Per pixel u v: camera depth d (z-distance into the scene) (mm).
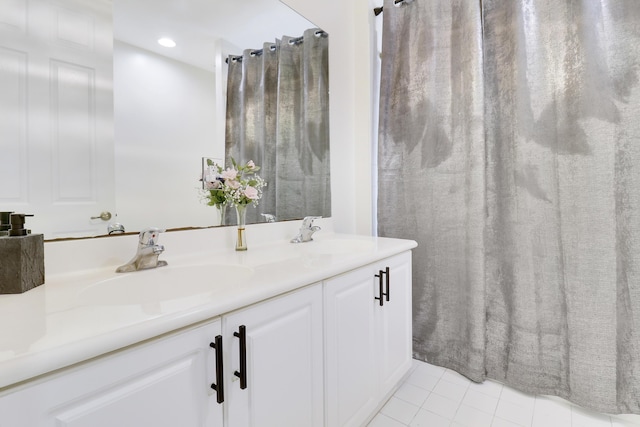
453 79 1807
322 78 1897
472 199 1693
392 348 1456
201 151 1316
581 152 1440
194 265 1072
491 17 1702
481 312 1674
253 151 1525
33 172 892
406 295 1581
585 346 1439
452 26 1813
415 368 1859
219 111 1386
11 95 856
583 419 1413
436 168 1863
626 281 1403
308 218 1626
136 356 571
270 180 1599
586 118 1425
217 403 707
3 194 841
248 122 1503
